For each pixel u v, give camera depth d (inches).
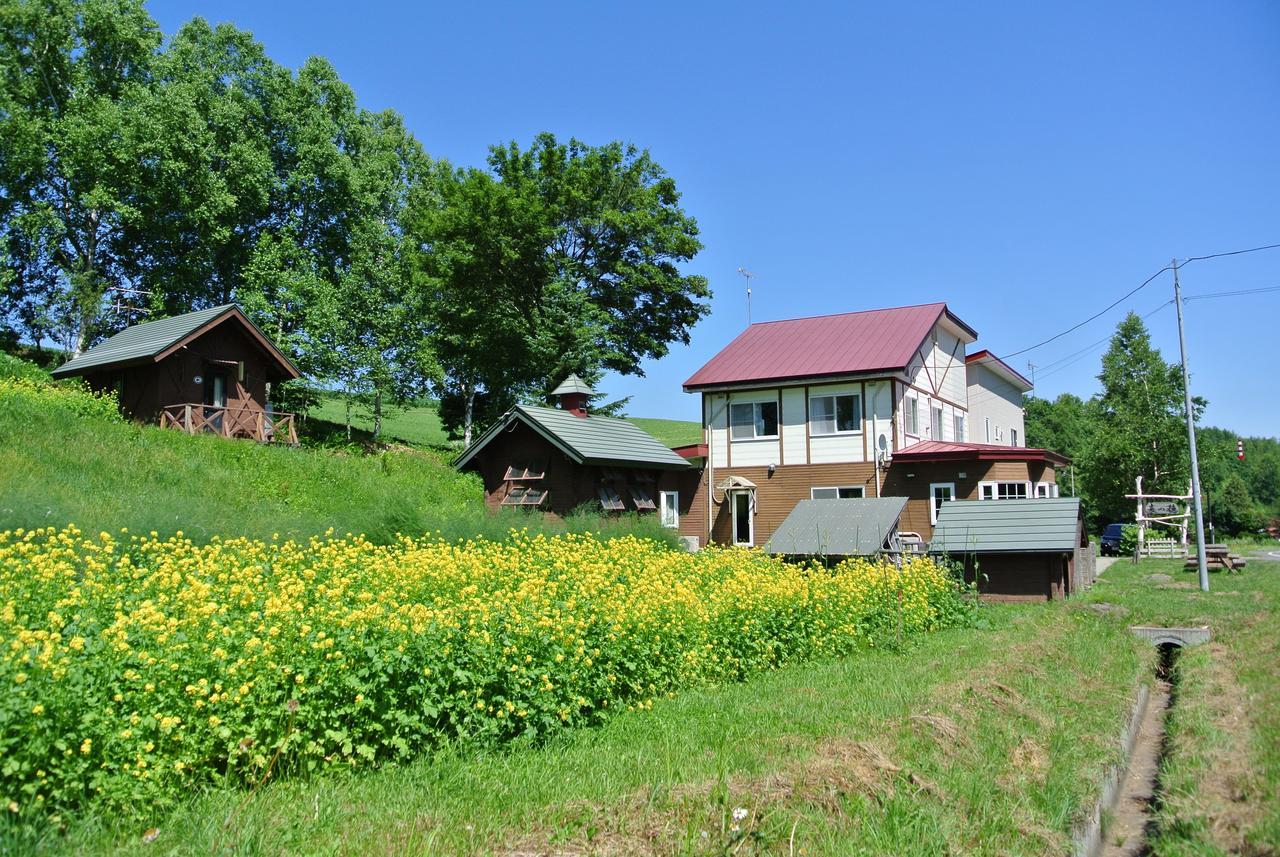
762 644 422.0
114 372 1194.0
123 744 196.4
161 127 1403.8
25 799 181.9
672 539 798.5
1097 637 501.0
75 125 1393.9
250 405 1238.9
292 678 235.3
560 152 1572.3
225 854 174.9
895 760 238.1
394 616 269.1
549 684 278.4
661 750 261.1
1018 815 211.2
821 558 708.7
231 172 1518.2
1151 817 241.3
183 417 1105.4
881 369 1032.8
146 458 828.0
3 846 167.8
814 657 447.5
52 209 1419.8
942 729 267.6
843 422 1071.6
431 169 1987.0
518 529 705.6
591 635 323.9
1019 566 712.4
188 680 219.5
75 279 1379.2
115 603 301.0
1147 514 1537.9
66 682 197.2
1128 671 409.4
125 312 1524.4
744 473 1117.1
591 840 186.2
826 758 234.1
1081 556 818.8
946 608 583.8
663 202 1627.7
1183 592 759.1
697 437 2410.2
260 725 220.8
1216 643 479.2
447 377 1669.5
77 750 191.8
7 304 1498.5
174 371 1143.6
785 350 1155.9
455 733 259.8
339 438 1457.9
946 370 1247.5
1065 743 277.6
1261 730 276.7
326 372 1466.5
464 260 1424.7
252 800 204.8
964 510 759.1
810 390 1088.8
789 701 332.2
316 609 275.3
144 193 1456.7
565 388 1015.6
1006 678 355.3
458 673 257.3
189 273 1553.9
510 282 1494.8
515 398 1617.9
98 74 1514.5
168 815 194.1
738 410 1130.7
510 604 315.3
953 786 223.5
